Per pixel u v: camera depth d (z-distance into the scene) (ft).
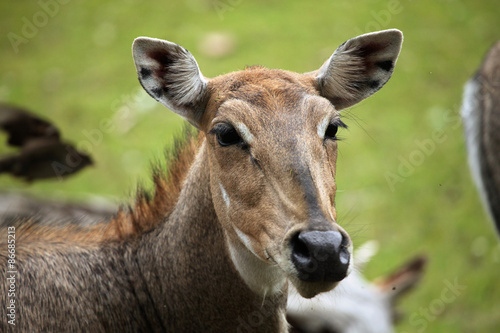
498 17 70.28
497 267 45.55
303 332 33.71
